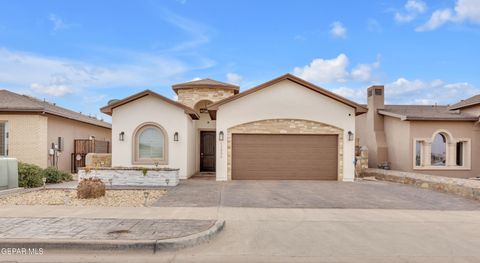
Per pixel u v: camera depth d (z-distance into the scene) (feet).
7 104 58.70
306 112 57.31
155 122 57.21
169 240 21.68
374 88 75.00
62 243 21.21
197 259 20.02
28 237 22.03
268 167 57.26
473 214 32.35
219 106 56.90
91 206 33.35
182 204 34.99
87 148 72.18
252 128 57.00
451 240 23.94
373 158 74.18
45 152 60.08
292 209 33.30
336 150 57.67
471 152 67.26
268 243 22.86
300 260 19.86
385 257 20.48
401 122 68.74
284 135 57.52
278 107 57.26
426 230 26.43
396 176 55.67
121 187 46.11
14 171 42.86
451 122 67.26
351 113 57.62
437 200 39.50
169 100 56.59
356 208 34.37
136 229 24.21
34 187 45.50
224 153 56.54
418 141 67.05
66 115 65.57
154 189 44.78
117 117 57.41
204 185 49.29
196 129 70.23
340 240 23.61
